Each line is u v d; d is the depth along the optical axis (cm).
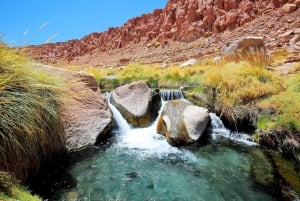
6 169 342
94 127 600
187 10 3469
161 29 3731
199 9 3291
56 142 484
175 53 2720
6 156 350
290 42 1650
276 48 1600
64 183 426
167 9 3872
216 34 2827
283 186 427
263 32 2166
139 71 1367
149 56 2980
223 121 720
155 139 650
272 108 635
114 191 410
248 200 392
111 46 4541
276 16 2392
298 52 1323
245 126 666
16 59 400
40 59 580
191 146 609
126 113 730
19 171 367
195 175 472
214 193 412
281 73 877
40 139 424
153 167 502
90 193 400
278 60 1145
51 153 467
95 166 497
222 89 768
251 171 483
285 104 626
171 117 673
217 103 751
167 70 1247
